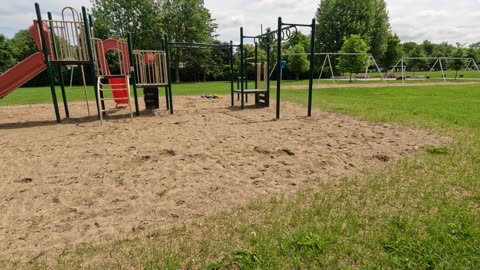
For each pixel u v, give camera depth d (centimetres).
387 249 204
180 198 294
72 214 263
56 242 220
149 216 259
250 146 488
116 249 209
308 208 266
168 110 941
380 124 666
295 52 3488
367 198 287
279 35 709
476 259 192
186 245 212
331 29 3950
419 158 410
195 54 3722
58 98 1390
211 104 1102
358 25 3734
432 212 257
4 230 238
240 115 821
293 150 462
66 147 495
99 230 236
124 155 442
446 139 514
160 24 3684
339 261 192
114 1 3634
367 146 482
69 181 341
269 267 186
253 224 240
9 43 3528
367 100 1148
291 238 214
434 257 193
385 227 232
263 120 737
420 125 638
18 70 725
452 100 1129
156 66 873
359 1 3788
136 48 3769
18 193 309
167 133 596
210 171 370
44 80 2995
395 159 410
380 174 352
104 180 343
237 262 190
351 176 349
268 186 322
